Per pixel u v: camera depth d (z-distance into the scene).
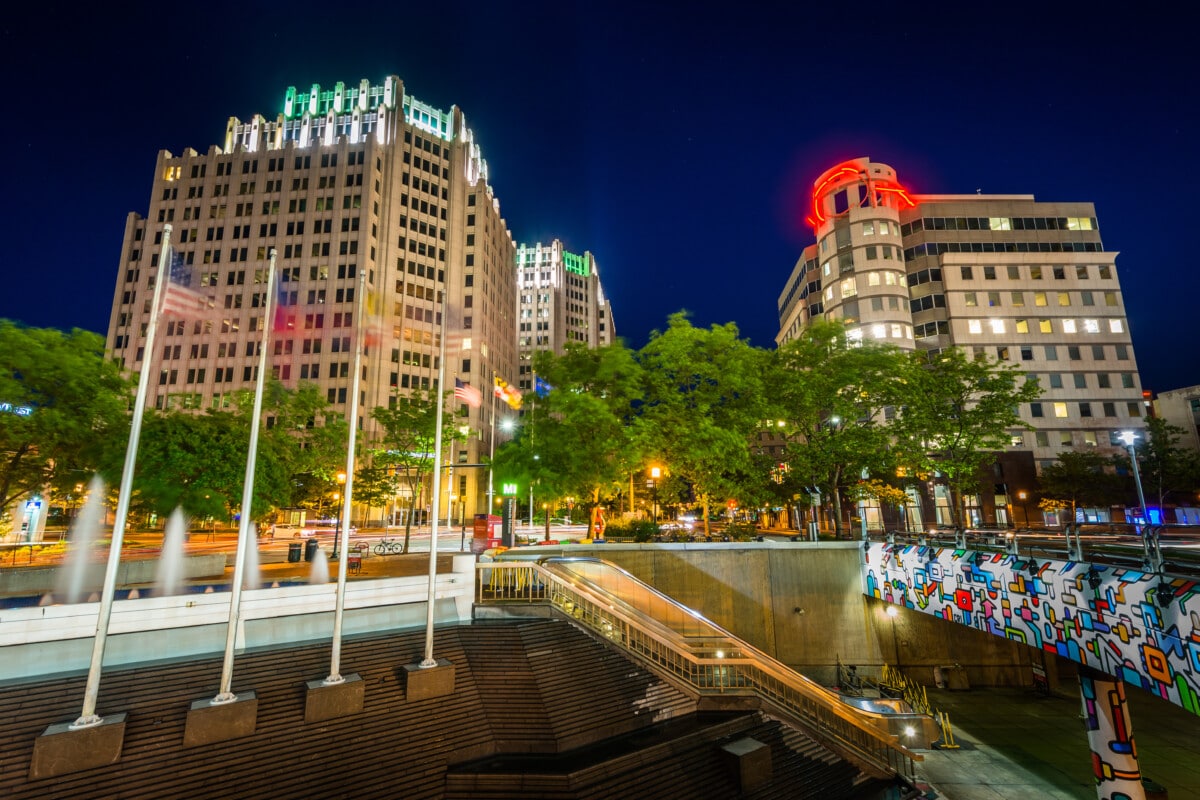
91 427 19.08
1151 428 53.91
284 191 86.38
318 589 15.51
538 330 142.00
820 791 14.41
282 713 12.30
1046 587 16.19
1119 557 14.90
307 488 37.31
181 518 21.47
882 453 32.94
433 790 12.04
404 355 84.62
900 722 19.31
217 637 13.89
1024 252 65.31
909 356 36.81
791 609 26.52
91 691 10.51
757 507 33.97
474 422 85.88
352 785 11.62
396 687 13.77
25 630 11.84
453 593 17.50
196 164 88.25
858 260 63.38
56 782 9.94
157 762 10.77
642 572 25.50
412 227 90.38
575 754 13.37
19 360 17.53
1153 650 12.57
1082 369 61.34
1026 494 57.25
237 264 83.69
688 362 28.64
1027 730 21.20
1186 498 55.41
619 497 37.00
